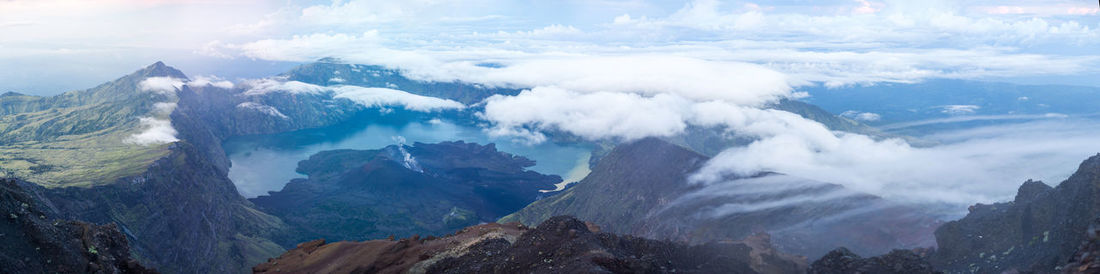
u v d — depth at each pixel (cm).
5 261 3031
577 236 3522
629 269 3070
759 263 4466
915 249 5006
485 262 3644
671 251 3916
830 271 3706
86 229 3788
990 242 4256
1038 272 3434
